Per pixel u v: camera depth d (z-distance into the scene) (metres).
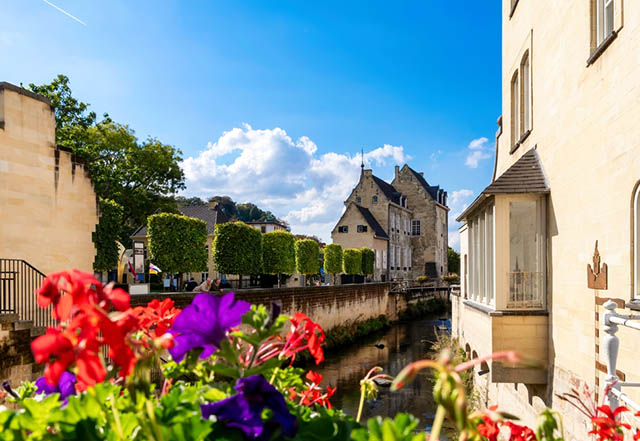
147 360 1.00
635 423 4.36
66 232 11.70
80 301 0.93
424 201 59.66
